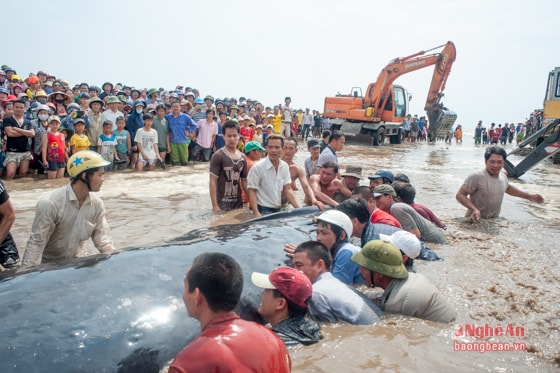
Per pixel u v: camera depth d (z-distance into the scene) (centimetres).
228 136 650
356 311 332
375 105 2438
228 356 186
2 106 1018
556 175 1390
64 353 229
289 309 302
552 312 367
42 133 1019
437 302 349
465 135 6500
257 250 373
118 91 1379
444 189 1000
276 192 635
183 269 311
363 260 364
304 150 2059
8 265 408
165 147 1296
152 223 622
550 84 1723
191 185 953
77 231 383
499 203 692
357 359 282
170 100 1466
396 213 538
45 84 1334
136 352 248
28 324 235
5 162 987
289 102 2312
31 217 638
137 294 275
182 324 273
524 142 1287
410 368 275
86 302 258
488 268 467
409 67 2427
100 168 374
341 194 664
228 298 205
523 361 293
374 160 1631
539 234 611
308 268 351
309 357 279
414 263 471
